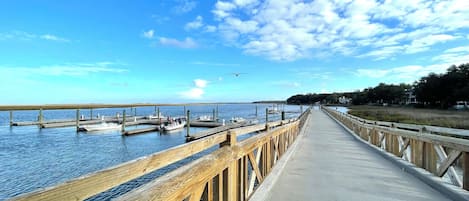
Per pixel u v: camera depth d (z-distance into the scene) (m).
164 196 1.45
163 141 20.73
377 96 95.06
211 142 2.42
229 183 2.61
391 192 3.84
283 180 4.42
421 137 4.91
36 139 21.45
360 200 3.52
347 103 111.81
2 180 10.48
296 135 10.18
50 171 11.85
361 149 7.71
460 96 53.69
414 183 4.28
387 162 5.86
